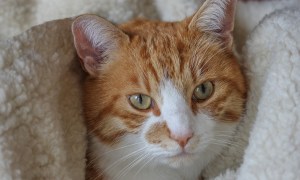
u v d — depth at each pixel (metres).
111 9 0.29
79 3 0.29
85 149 0.24
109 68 0.24
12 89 0.21
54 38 0.23
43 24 0.23
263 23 0.26
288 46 0.23
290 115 0.21
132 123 0.23
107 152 0.24
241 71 0.26
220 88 0.24
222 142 0.25
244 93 0.25
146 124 0.23
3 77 0.21
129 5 0.30
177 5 0.30
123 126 0.24
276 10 0.27
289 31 0.24
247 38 0.27
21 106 0.21
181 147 0.22
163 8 0.31
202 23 0.25
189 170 0.26
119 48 0.24
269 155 0.21
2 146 0.19
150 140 0.23
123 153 0.24
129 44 0.24
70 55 0.24
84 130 0.24
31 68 0.21
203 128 0.23
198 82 0.24
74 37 0.23
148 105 0.23
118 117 0.24
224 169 0.25
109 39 0.24
